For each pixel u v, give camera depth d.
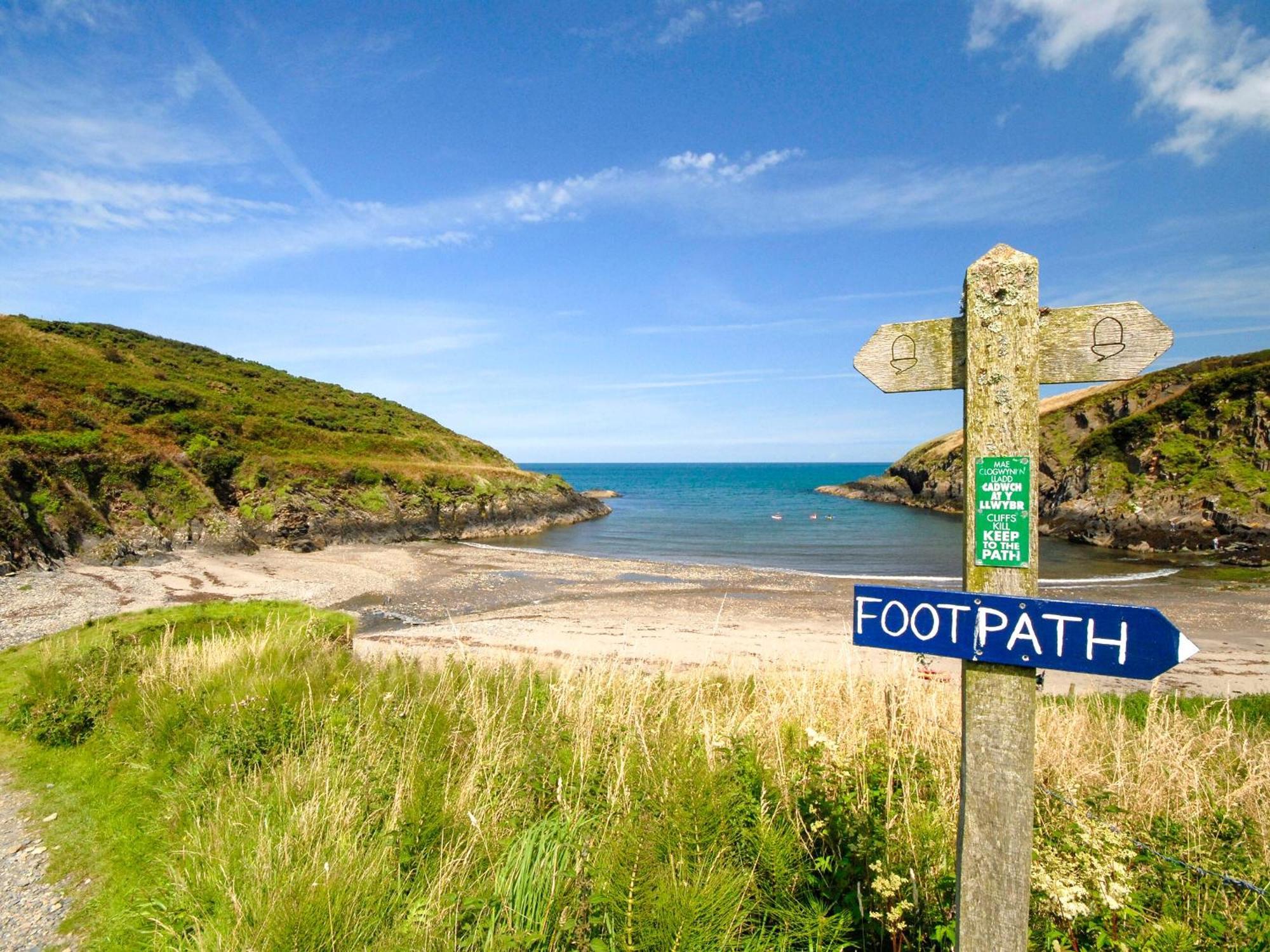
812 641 17.23
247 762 5.74
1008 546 2.31
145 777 6.06
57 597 21.81
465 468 56.34
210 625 11.96
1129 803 4.21
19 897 4.63
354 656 10.40
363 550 38.59
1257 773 4.98
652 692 7.11
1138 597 24.92
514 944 3.04
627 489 124.88
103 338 60.25
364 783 4.81
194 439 41.00
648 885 3.08
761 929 3.09
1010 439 2.34
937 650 2.39
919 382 2.62
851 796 3.78
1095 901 2.86
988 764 2.33
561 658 14.46
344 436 55.38
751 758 4.22
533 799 4.68
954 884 3.11
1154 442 44.28
